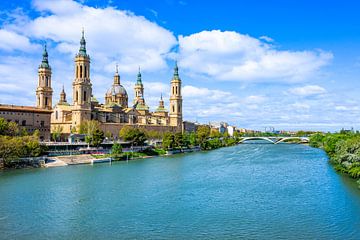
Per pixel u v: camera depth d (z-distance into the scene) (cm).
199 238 6469
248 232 6762
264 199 9319
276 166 16388
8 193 9906
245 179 12500
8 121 19625
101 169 15150
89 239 6419
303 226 7075
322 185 11100
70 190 10394
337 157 14012
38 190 10325
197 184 11494
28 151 15975
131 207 8506
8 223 7250
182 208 8431
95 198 9412
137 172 14225
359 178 11819
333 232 6725
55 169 15062
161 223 7300
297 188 10725
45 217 7675
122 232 6775
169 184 11469
